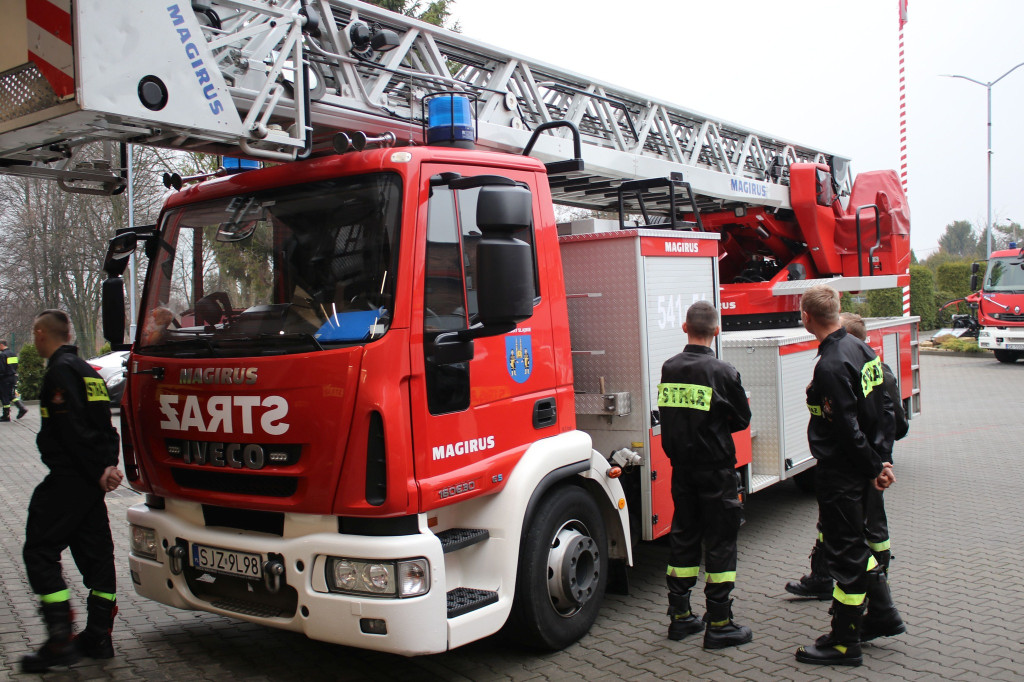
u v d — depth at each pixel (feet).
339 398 10.76
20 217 95.55
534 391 13.37
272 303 12.14
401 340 10.96
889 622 13.69
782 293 27.30
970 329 84.84
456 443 11.69
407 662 13.66
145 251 13.96
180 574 12.73
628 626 15.14
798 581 17.57
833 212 29.91
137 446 13.20
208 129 11.40
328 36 14.28
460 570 12.45
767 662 13.39
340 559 10.97
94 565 13.73
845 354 12.97
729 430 13.85
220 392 11.75
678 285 16.92
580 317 16.42
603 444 16.30
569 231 16.92
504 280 10.85
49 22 10.24
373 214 11.55
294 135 12.79
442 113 13.91
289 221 12.31
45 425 13.30
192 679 13.01
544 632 13.30
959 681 12.48
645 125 22.48
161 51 10.82
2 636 14.97
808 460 22.08
